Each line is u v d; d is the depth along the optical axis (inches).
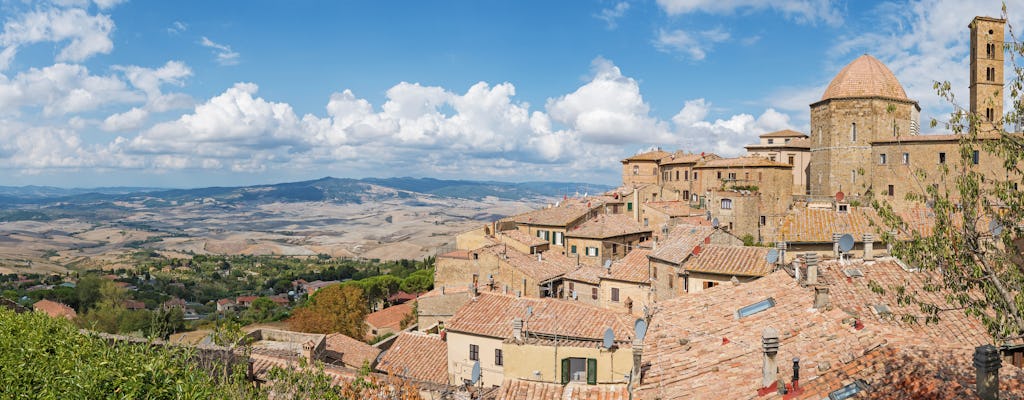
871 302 997.2
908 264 633.6
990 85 3558.1
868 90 3602.4
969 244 606.5
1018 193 593.3
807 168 4323.3
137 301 5944.9
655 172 5049.2
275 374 836.0
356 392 952.3
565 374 1266.0
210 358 815.1
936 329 896.9
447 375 1857.8
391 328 3422.7
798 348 829.8
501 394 1011.3
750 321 992.2
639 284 2252.7
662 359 900.6
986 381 594.9
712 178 4018.2
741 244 2391.7
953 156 3134.8
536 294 2655.0
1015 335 597.0
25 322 813.9
